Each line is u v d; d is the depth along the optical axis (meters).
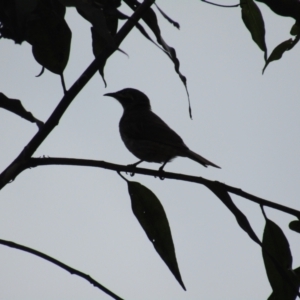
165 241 7.88
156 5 7.08
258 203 7.27
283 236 7.63
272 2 6.81
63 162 7.00
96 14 5.54
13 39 5.98
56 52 7.19
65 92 6.74
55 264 5.88
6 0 5.73
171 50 6.94
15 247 5.85
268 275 7.66
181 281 7.73
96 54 8.33
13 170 6.58
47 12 7.16
